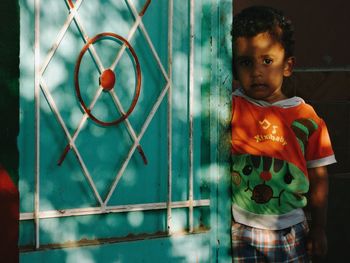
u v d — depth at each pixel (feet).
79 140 8.48
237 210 9.62
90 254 8.45
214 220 9.64
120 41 8.86
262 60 9.61
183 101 9.57
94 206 8.60
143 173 9.12
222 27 9.75
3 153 7.48
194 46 9.64
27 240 8.01
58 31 8.24
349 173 23.34
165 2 9.37
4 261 7.46
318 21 26.86
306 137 9.60
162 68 9.28
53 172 8.23
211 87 9.65
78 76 8.44
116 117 8.82
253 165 9.44
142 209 9.09
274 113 9.54
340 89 25.55
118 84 8.85
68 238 8.39
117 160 8.84
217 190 9.64
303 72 25.63
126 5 8.92
